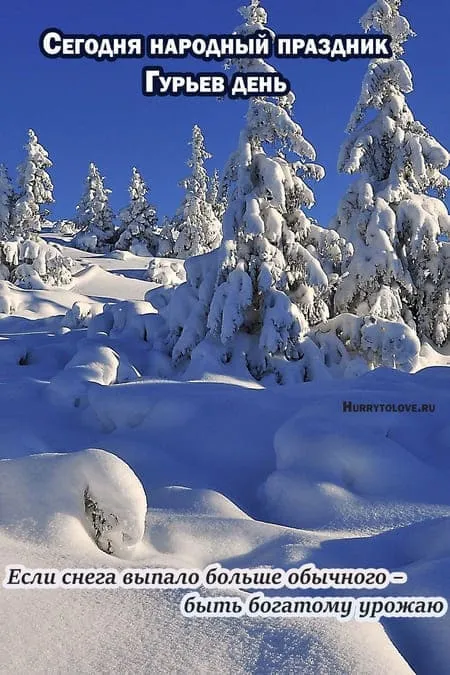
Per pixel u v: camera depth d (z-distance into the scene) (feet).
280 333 41.57
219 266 42.68
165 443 24.68
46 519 11.23
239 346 42.22
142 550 12.09
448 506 16.51
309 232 47.44
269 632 8.13
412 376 33.50
